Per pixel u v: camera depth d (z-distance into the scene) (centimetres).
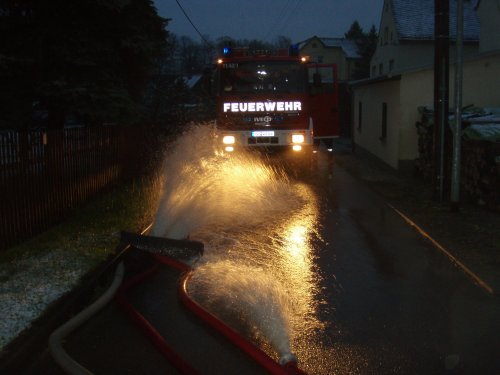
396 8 3388
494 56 1670
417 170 1592
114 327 549
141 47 1288
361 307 594
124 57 1345
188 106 2423
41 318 529
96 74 1216
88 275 658
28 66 1127
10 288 609
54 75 1151
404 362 467
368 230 952
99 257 731
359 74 5206
